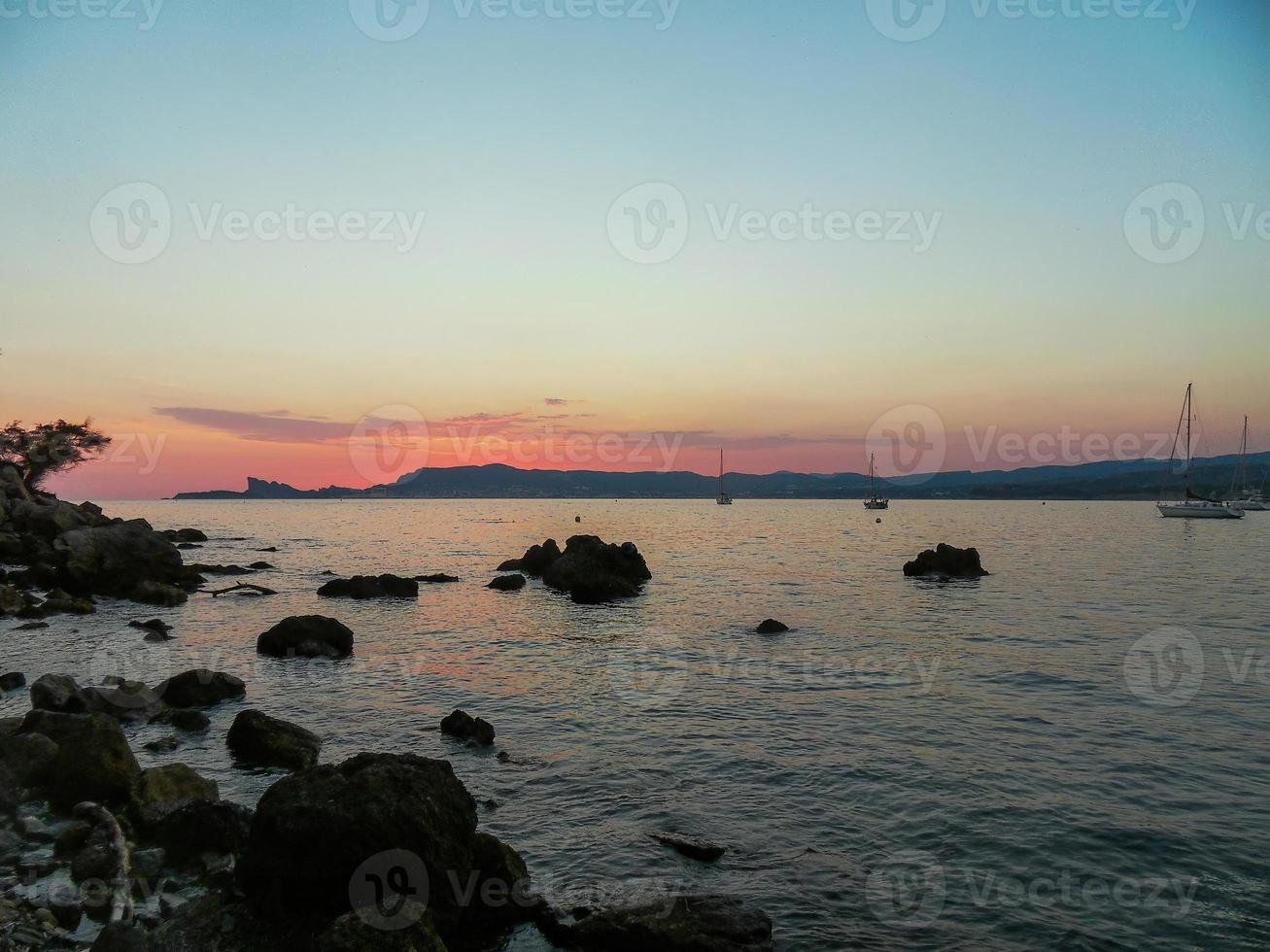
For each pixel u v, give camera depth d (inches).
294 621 1043.9
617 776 592.4
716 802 545.3
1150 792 569.3
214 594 1625.2
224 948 348.2
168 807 468.4
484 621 1352.1
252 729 620.4
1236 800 554.3
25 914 362.0
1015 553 2861.7
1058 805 543.8
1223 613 1441.9
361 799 388.8
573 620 1365.7
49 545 1819.6
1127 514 7401.6
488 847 419.2
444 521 6102.4
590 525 5369.1
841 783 582.2
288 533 4205.2
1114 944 384.8
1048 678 916.0
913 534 4151.1
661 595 1713.8
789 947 378.3
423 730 701.3
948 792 566.9
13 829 446.9
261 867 381.7
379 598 1611.7
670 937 370.0
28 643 1072.2
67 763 491.2
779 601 1609.3
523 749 652.1
